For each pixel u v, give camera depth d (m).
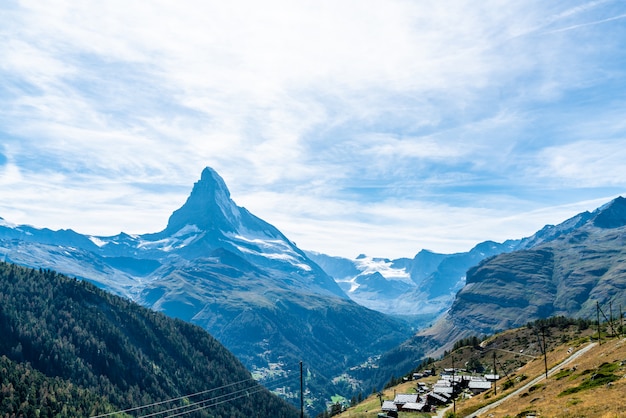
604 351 136.50
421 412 165.75
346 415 197.75
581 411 78.56
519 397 120.88
